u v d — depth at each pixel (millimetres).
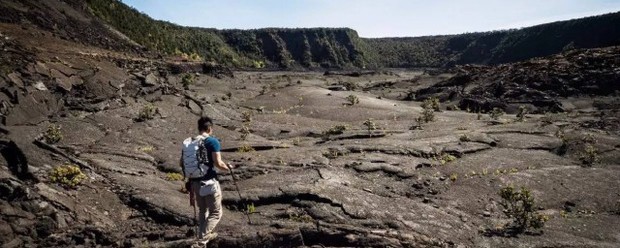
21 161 9141
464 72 60031
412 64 194500
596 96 38781
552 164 16859
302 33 186500
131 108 23641
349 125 29219
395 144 18688
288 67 163250
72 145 15852
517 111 38250
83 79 23688
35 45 27547
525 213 10445
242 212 9734
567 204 12641
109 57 34625
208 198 6949
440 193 12891
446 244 8938
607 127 23594
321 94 45750
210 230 6941
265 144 18953
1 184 7812
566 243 9445
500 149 19156
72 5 57156
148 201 9258
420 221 10000
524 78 45938
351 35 198750
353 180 12945
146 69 37781
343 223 9375
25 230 7270
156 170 13367
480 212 11625
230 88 48750
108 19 67750
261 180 12016
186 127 23406
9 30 30766
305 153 16625
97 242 7664
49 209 7883
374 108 37469
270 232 8250
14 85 18219
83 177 9648
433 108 38750
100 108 21812
